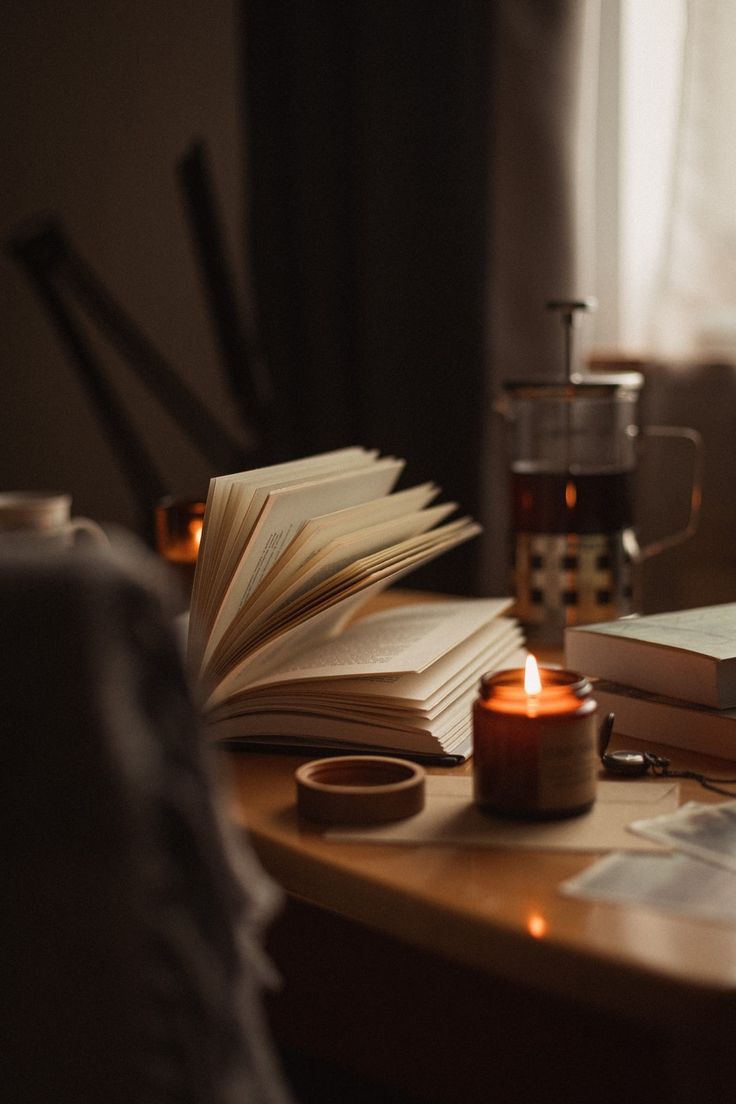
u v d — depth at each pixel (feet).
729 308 4.74
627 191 5.14
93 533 3.47
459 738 2.53
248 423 6.61
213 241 6.62
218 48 6.46
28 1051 1.09
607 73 5.14
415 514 2.99
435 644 2.74
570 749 2.06
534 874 1.87
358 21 5.70
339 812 2.09
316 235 5.97
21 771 1.07
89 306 6.79
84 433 6.84
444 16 5.35
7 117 6.65
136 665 1.10
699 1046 2.72
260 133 6.17
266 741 2.58
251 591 2.46
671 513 4.90
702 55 4.62
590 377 3.63
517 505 3.59
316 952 3.09
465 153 5.31
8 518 3.22
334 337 6.03
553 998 2.83
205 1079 1.12
